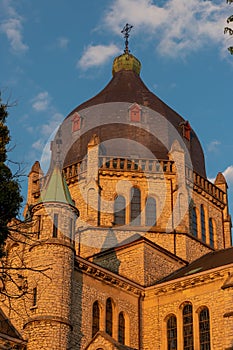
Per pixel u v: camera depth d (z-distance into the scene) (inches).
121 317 1776.6
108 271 1759.4
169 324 1785.2
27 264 1647.4
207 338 1683.1
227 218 2351.1
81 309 1651.1
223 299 1679.4
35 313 1546.5
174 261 2020.2
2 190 1043.9
